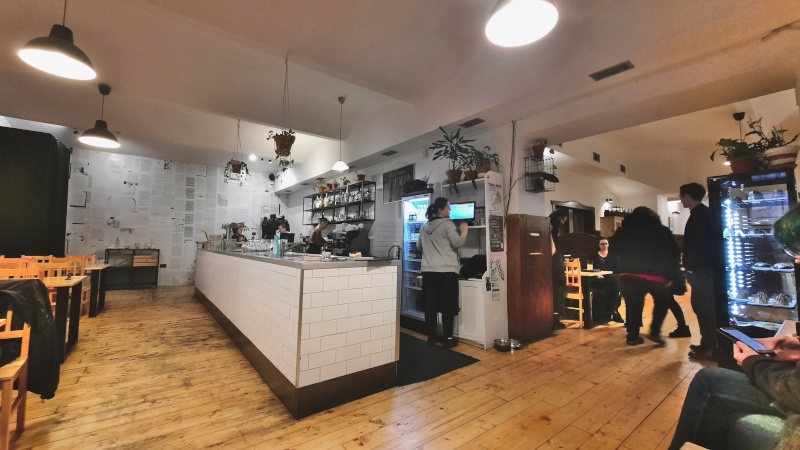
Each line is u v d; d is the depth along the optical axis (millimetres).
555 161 6547
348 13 3203
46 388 2133
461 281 4113
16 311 2049
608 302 5145
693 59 2799
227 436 2059
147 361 3305
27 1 3158
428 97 4672
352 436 2070
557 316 4758
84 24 3467
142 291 7652
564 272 4984
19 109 5191
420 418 2291
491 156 4375
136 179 8328
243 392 2672
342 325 2543
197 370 3107
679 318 4199
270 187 10367
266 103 5219
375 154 5922
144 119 6395
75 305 3670
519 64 3521
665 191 8758
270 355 2795
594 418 2291
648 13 2617
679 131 6531
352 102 5477
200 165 9188
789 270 2854
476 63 3984
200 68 4312
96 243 7828
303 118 5766
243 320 3617
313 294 2402
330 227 8508
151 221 8469
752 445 1169
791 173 2816
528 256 4164
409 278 5152
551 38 3242
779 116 5121
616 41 2791
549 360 3439
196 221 9062
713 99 3070
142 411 2342
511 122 4281
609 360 3428
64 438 2006
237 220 9703
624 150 8008
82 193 7723
